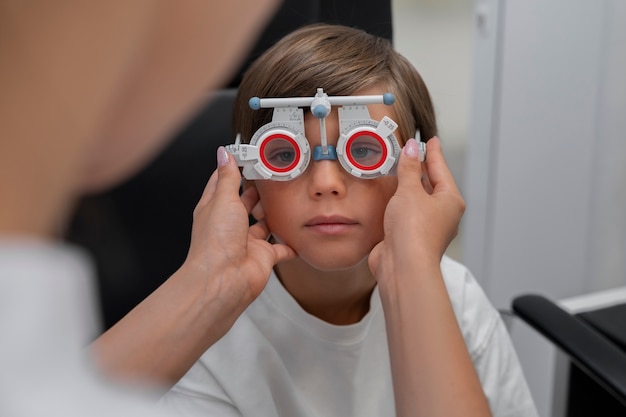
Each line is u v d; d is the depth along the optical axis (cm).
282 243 60
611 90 143
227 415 61
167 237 79
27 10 16
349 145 54
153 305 49
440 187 56
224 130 80
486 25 137
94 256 35
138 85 19
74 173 18
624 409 100
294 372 67
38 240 18
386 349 69
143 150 20
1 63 16
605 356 81
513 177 148
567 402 107
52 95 17
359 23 90
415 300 44
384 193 57
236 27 19
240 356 63
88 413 18
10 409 17
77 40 17
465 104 151
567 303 114
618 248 150
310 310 68
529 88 141
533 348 128
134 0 17
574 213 155
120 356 46
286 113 55
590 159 151
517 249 154
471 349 71
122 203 75
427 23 147
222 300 51
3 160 17
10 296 17
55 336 18
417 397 39
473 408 38
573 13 138
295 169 55
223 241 52
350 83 58
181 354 49
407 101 62
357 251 58
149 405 21
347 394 68
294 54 60
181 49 19
